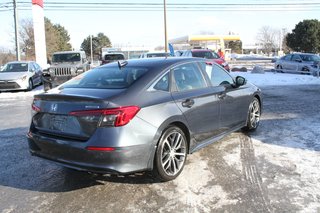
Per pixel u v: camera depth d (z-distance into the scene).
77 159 4.17
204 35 41.28
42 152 4.56
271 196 4.20
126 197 4.28
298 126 7.60
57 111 4.33
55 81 17.19
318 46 59.59
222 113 5.80
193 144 5.13
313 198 4.12
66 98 4.25
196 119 5.11
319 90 14.67
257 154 5.74
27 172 5.25
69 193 4.45
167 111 4.55
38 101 4.66
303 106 10.33
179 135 4.78
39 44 23.75
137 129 4.16
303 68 23.58
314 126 7.56
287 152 5.80
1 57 57.59
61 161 4.33
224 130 5.96
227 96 5.93
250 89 6.89
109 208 4.02
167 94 4.74
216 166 5.23
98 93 4.32
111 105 4.05
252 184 4.55
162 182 4.68
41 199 4.30
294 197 4.16
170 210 3.93
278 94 13.38
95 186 4.63
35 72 19.08
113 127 4.02
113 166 4.04
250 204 4.01
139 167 4.22
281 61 25.14
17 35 31.22
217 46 48.16
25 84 17.25
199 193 4.34
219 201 4.11
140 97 4.36
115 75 4.88
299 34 60.94
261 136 6.83
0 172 5.27
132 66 5.07
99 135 4.02
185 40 42.88
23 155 6.11
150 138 4.27
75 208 4.04
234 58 54.62
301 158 5.49
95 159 4.04
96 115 4.04
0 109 11.62
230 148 6.09
